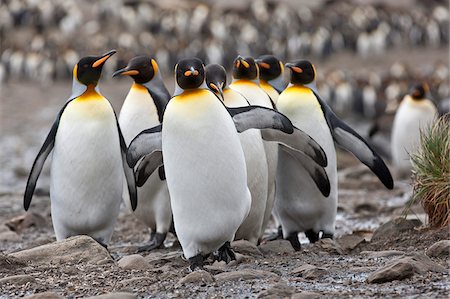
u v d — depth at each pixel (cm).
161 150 1129
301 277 1009
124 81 5934
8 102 5075
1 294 983
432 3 9725
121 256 1352
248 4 9562
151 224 1441
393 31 7875
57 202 1258
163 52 6800
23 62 6488
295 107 1277
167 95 1432
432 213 1242
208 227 1059
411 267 951
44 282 1031
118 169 1248
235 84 1301
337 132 1298
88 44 7231
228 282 984
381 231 1276
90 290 984
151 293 954
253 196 1234
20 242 1571
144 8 8294
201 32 8088
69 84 6247
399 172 2548
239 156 1059
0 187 2547
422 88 2486
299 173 1288
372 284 942
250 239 1300
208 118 1036
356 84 5444
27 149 3484
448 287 899
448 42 7938
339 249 1206
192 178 1044
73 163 1223
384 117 3394
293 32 7812
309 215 1316
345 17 8512
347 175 2450
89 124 1220
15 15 8044
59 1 8588
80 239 1182
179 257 1189
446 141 1227
